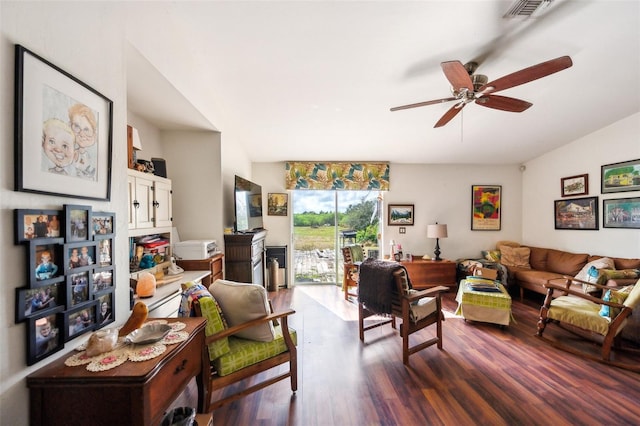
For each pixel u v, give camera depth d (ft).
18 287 3.15
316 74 8.30
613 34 6.93
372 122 11.59
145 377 3.32
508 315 10.09
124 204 5.13
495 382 6.93
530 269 14.93
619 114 11.47
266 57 7.50
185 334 4.49
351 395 6.46
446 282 15.47
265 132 12.51
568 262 13.65
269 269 15.62
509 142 14.16
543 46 7.22
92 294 4.26
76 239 3.94
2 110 3.00
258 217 13.66
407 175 17.08
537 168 16.29
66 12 3.82
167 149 10.39
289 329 6.86
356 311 12.29
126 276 5.20
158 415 3.64
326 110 10.53
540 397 6.34
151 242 8.05
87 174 4.20
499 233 17.25
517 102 7.45
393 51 7.28
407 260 15.83
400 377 7.17
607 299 8.79
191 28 6.43
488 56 7.54
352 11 5.94
